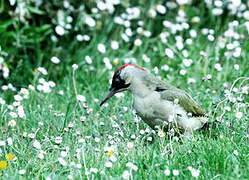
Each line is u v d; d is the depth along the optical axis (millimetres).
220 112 11195
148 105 10102
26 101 12719
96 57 15633
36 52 15492
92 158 9250
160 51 14906
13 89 12961
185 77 13781
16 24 15242
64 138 10344
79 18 15961
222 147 9164
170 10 17578
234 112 10906
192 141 9656
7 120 11562
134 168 8320
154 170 8664
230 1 16984
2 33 14578
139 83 10125
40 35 15492
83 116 11289
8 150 9812
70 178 8297
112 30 17031
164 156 9156
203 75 13422
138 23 16031
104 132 10844
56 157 9297
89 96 13195
